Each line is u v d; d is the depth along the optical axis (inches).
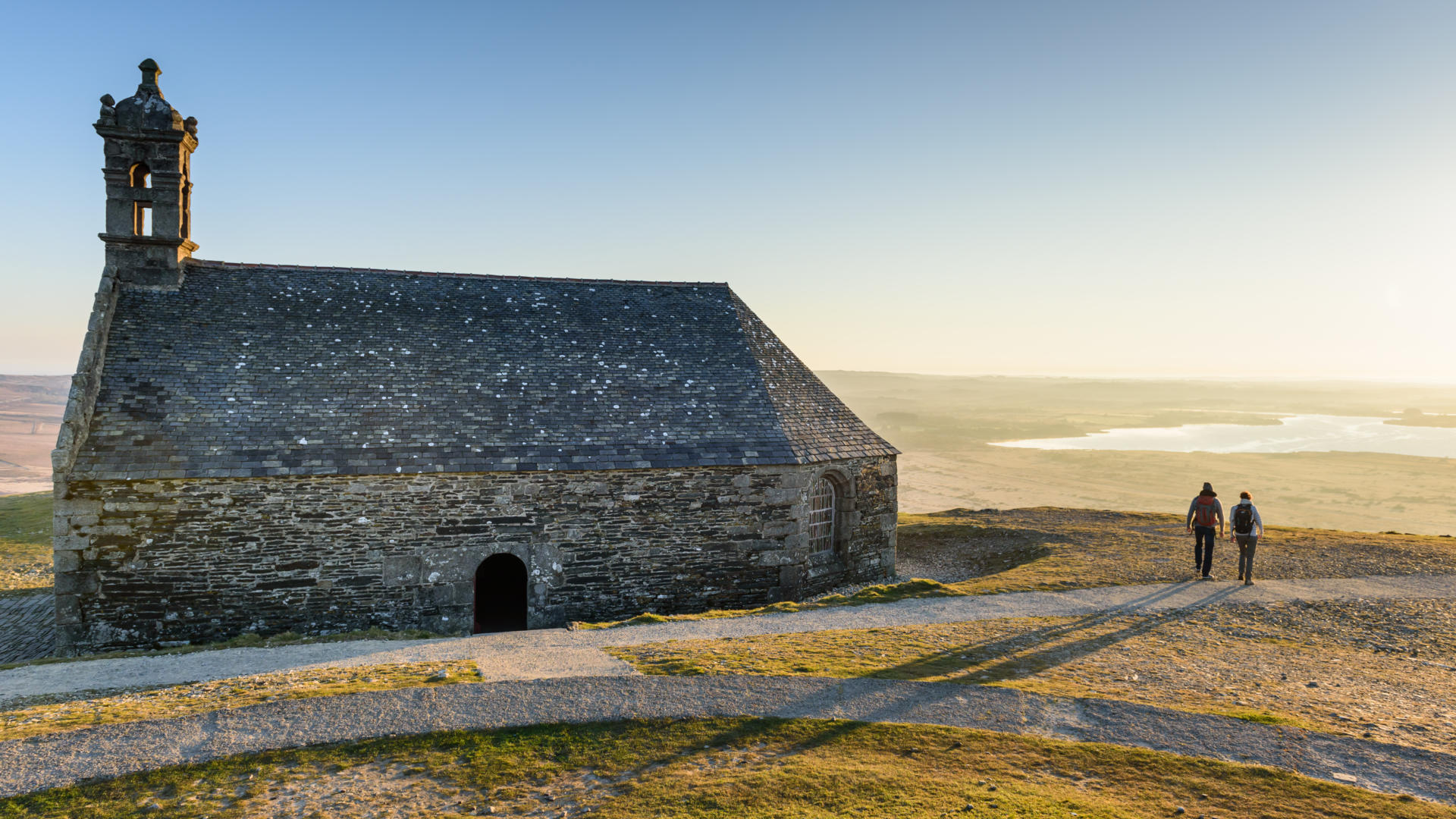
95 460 547.8
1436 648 494.6
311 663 464.4
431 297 756.0
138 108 665.0
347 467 587.2
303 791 286.8
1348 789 284.8
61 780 286.0
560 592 636.7
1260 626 535.2
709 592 676.7
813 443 730.2
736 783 290.5
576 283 834.2
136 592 556.1
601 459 645.9
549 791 289.9
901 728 339.3
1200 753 316.2
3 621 636.1
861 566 770.2
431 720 343.0
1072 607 582.2
